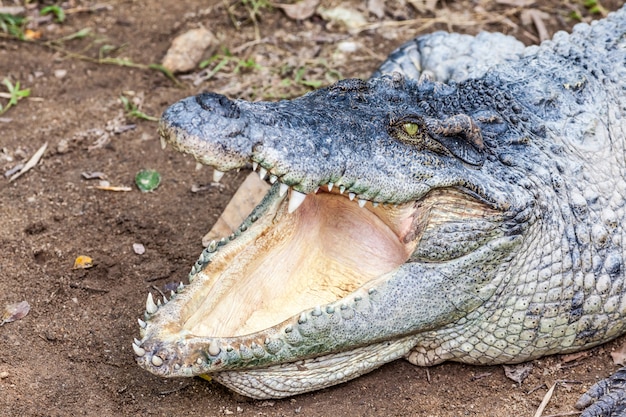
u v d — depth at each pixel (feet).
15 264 27.09
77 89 35.63
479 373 24.85
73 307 25.75
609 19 31.89
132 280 26.99
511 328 23.99
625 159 26.48
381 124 22.49
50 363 23.68
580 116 26.27
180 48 36.94
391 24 39.99
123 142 33.01
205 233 29.17
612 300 25.02
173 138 20.15
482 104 25.32
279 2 40.78
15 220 28.94
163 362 20.38
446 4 41.42
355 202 24.49
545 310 24.06
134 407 22.58
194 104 20.38
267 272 23.68
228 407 22.88
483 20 40.42
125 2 41.01
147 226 29.25
